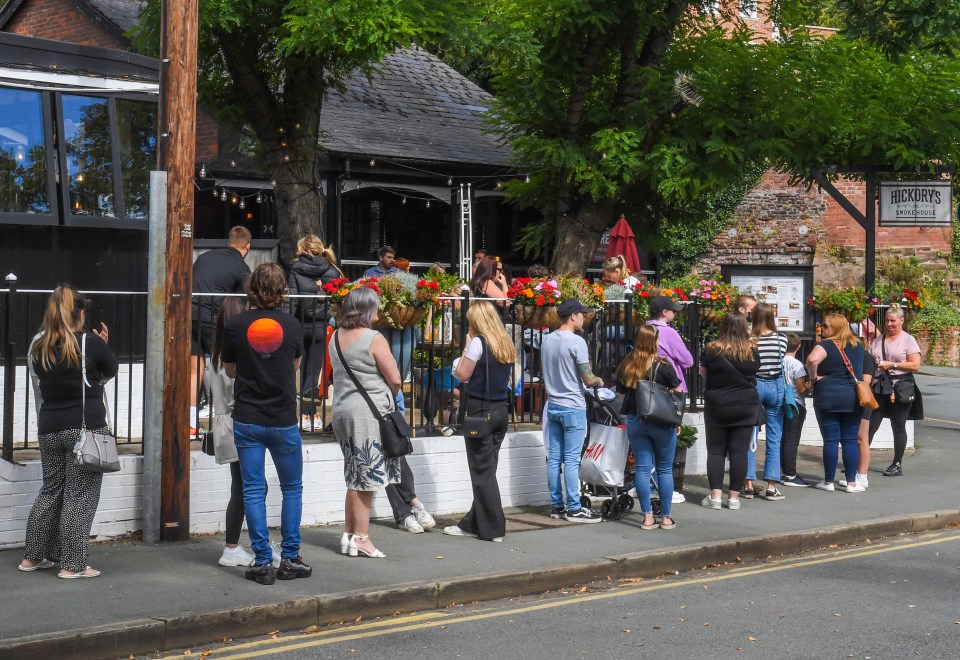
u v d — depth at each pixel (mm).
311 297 9453
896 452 13188
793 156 15641
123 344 10320
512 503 10641
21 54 10344
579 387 9875
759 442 15359
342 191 18047
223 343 7363
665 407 9398
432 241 19922
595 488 10891
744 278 16703
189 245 8383
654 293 12203
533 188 18359
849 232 30438
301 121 14641
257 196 17500
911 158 14977
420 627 6797
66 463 7242
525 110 16922
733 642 6449
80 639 5922
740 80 15727
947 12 20938
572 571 8070
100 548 8172
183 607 6527
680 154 15828
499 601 7590
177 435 8383
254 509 7266
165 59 8320
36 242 10258
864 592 7840
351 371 8008
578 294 11195
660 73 16281
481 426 8898
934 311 30078
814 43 16500
